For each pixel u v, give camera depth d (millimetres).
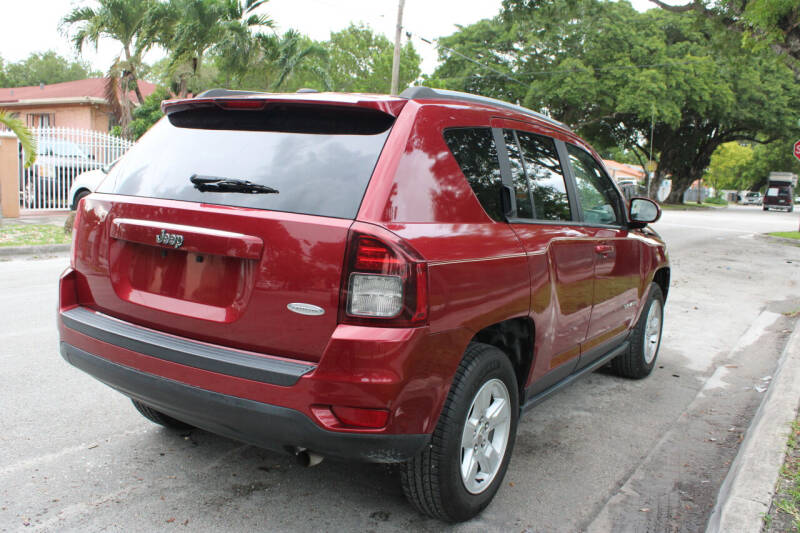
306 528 2789
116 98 23422
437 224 2570
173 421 3652
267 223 2412
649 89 35531
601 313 4016
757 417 4215
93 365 2789
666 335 6836
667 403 4715
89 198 3016
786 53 13055
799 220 32219
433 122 2715
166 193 2748
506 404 2979
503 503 3127
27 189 16578
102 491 3018
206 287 2566
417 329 2326
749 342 6633
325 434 2305
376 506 3006
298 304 2348
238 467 3338
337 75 58781
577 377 3902
